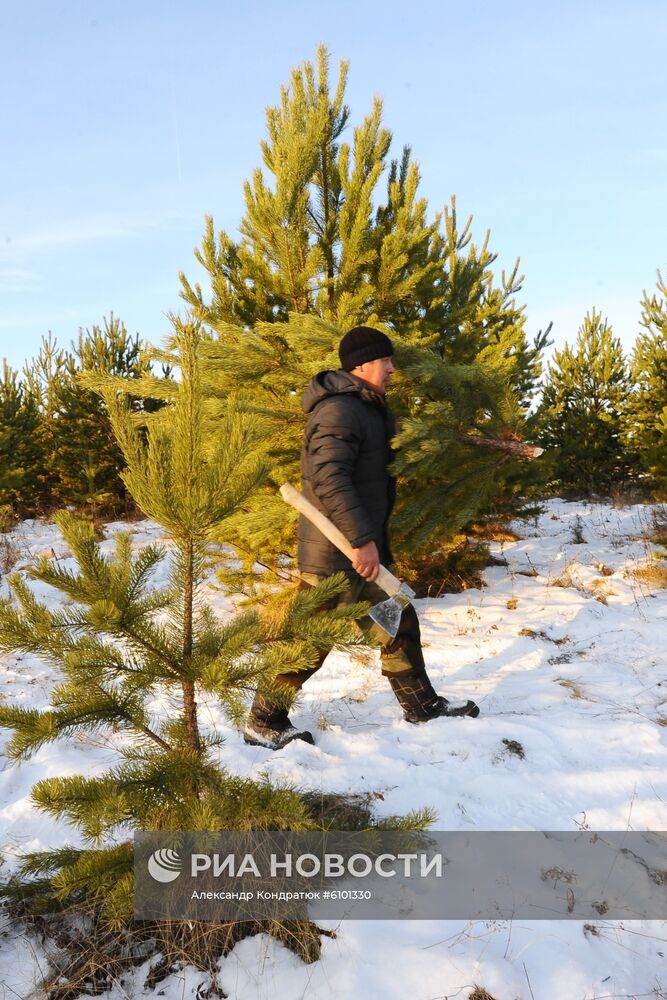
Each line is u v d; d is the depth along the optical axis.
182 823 1.89
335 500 2.65
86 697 1.94
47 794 1.76
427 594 5.29
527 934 1.97
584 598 4.98
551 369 12.69
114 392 1.90
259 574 4.97
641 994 1.79
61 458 11.63
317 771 2.71
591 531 7.47
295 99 4.86
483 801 2.60
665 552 5.87
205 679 1.91
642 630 4.29
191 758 1.98
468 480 4.28
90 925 2.00
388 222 5.14
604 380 11.85
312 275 4.82
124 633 1.90
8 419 12.00
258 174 4.87
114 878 1.89
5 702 3.60
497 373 3.92
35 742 1.83
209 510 1.84
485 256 8.46
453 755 2.90
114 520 11.13
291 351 4.50
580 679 3.70
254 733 2.96
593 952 1.92
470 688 3.69
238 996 1.79
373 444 2.90
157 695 3.48
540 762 2.85
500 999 1.75
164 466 1.82
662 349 10.05
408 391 4.27
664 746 2.96
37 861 1.97
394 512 4.68
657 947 1.96
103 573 1.84
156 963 1.89
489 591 5.30
